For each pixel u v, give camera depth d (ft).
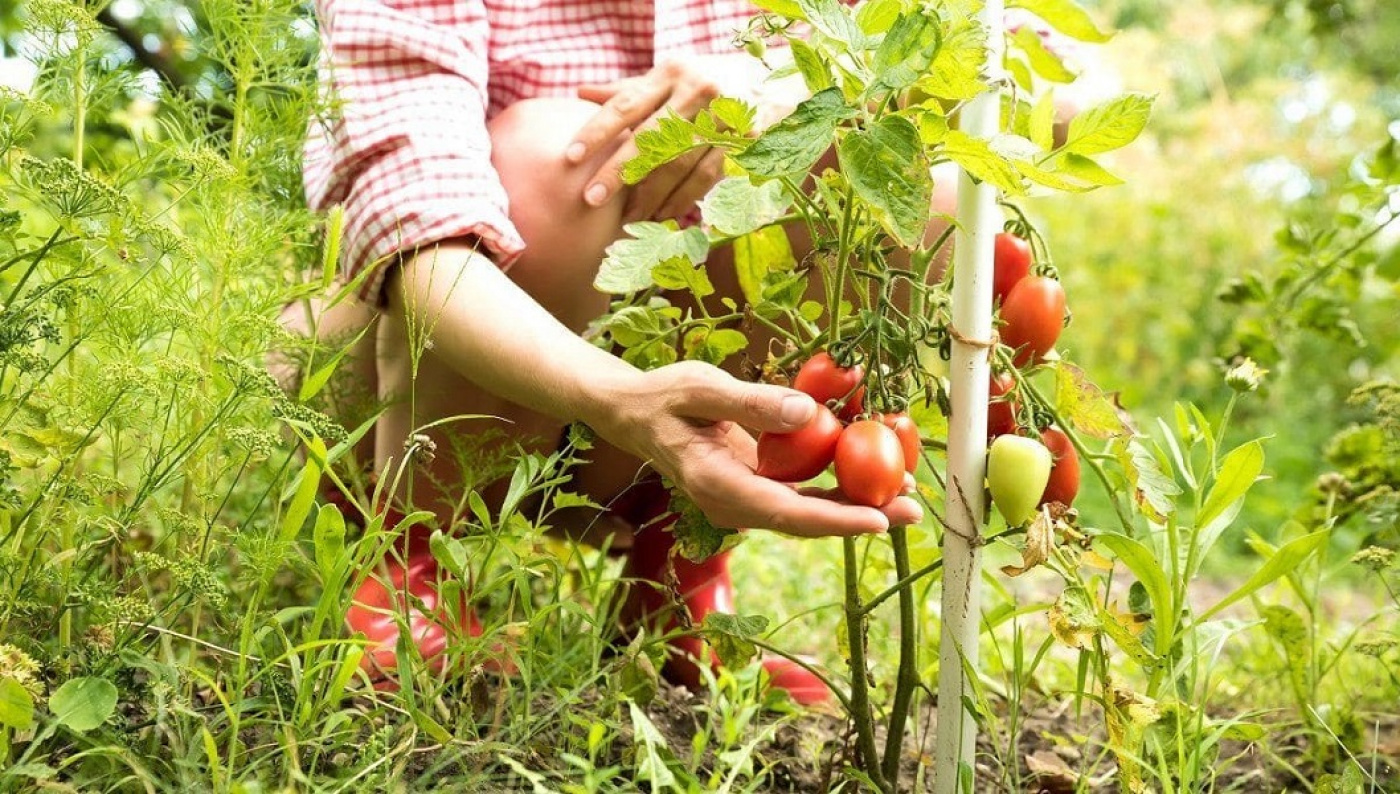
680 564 5.76
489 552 4.42
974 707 3.83
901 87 3.14
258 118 4.69
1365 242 7.06
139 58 9.92
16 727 3.50
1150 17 30.50
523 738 4.16
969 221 3.70
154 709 3.91
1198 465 14.78
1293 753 5.34
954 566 3.79
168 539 4.67
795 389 3.71
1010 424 3.96
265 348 4.40
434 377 5.22
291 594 5.50
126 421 4.16
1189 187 22.75
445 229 4.50
